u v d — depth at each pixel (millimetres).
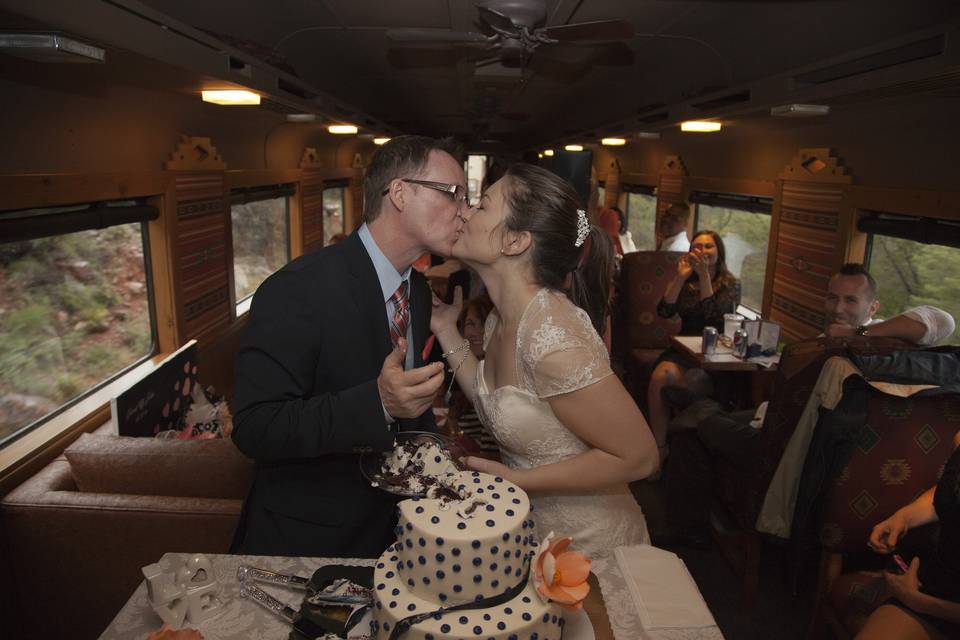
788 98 3518
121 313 3602
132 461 2299
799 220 4785
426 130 13930
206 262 4578
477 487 1273
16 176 2365
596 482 1594
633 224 10000
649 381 4836
